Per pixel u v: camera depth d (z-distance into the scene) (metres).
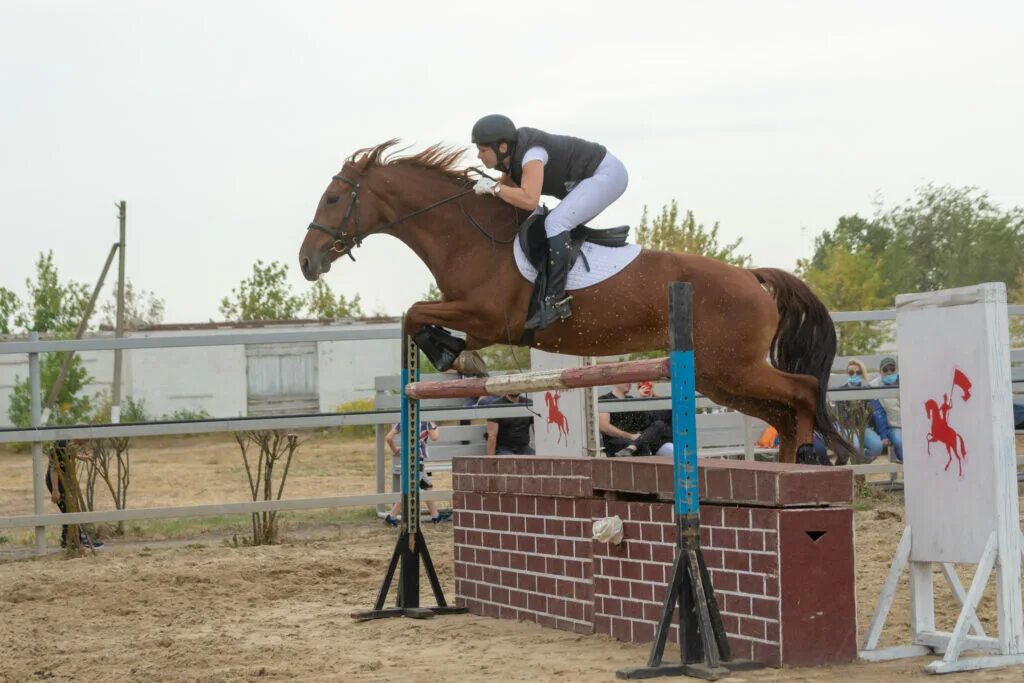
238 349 24.05
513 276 6.35
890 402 11.84
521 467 5.93
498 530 6.17
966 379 4.51
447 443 10.80
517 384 5.59
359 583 7.68
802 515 4.46
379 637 5.70
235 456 22.08
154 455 22.62
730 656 4.52
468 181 6.53
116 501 10.30
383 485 11.28
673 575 4.57
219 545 9.88
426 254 6.54
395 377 11.16
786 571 4.43
